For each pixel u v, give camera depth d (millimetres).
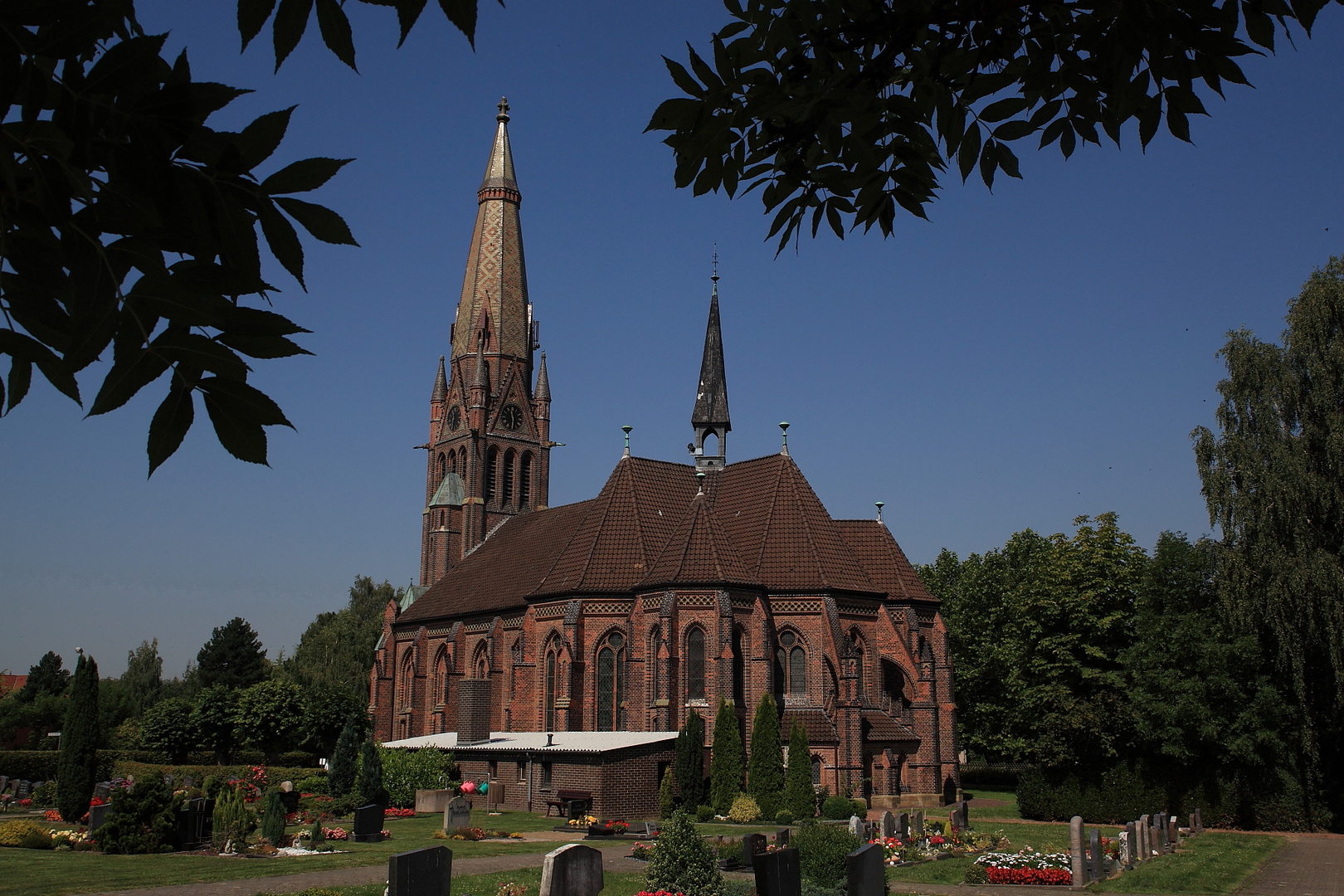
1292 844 52094
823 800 61594
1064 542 83562
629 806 59875
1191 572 65500
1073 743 65688
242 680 147500
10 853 39094
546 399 107125
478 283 106875
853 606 69688
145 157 5059
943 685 72000
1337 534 59875
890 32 9102
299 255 5480
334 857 39688
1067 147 9477
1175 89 8656
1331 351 60312
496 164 110188
